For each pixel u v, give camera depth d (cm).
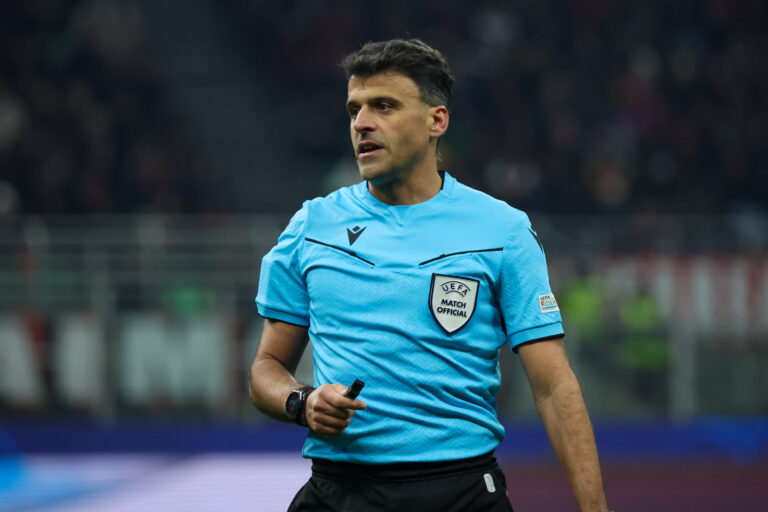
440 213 866
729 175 4656
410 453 830
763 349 3203
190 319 3011
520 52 4909
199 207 4269
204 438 3000
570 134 4666
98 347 2980
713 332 3177
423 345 833
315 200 912
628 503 2453
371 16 5078
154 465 2802
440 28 5056
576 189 4428
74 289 2975
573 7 5147
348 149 4772
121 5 4809
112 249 2989
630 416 3119
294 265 895
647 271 3155
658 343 3144
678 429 3133
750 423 3161
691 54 5084
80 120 4278
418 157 868
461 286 844
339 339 853
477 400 852
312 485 866
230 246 3020
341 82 4938
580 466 838
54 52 4534
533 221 3152
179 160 4344
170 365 3005
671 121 4809
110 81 4522
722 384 3169
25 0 4603
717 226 3219
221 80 5019
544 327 862
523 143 4638
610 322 3123
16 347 2958
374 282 845
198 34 5131
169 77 5000
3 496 2427
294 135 4838
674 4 5181
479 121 4706
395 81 855
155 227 3478
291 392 839
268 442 3030
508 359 3078
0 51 4375
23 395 2961
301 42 5025
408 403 831
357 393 782
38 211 3966
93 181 4075
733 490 2612
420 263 846
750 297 3200
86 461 2853
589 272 3128
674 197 4516
